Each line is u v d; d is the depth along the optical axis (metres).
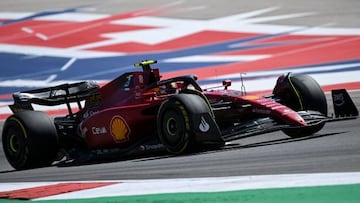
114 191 22.72
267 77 67.19
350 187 19.22
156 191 21.81
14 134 36.19
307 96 33.78
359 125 37.62
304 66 69.81
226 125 33.56
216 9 100.50
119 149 35.31
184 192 21.06
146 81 35.22
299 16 94.25
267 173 23.42
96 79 76.00
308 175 21.72
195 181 23.02
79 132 37.38
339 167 22.88
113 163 33.19
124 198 21.11
